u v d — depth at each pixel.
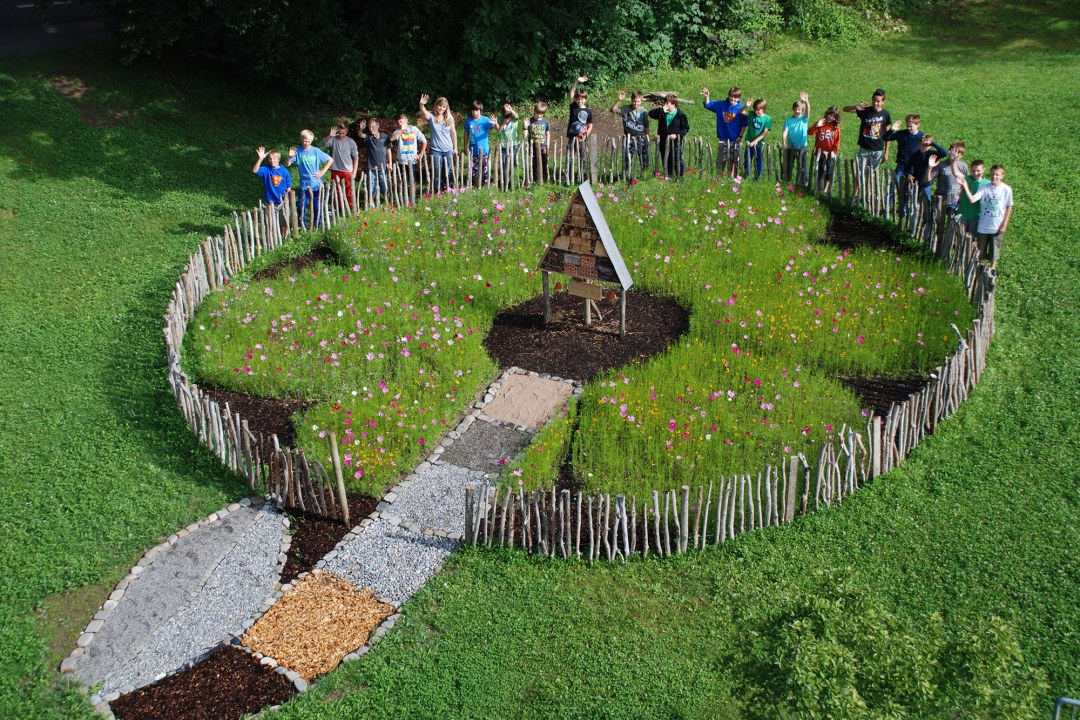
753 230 17.00
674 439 12.24
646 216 17.55
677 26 25.69
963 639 7.42
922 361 13.77
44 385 13.79
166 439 12.93
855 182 18.00
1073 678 9.30
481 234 17.23
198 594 10.76
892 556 10.86
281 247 17.48
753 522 11.21
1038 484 11.73
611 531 11.05
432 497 11.98
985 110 22.11
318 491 11.78
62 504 11.81
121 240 17.50
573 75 24.30
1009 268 15.96
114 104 21.16
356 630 10.30
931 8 28.80
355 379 13.79
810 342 14.09
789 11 27.62
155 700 9.54
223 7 20.72
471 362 14.05
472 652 9.93
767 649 7.75
